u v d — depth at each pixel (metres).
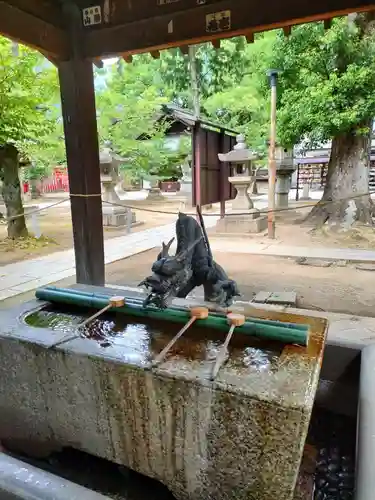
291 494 1.43
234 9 3.21
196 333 1.95
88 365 1.70
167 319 2.04
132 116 13.12
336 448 2.06
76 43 3.85
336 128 7.38
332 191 9.05
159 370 1.53
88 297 2.29
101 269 4.58
